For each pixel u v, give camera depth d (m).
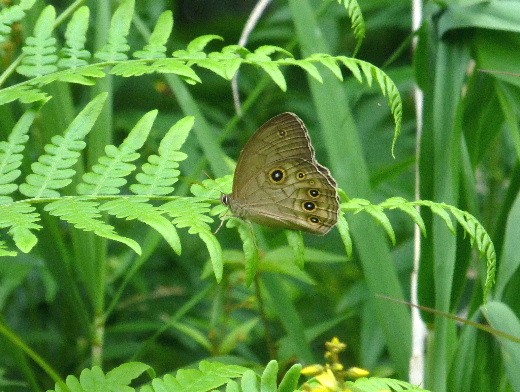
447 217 1.74
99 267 1.88
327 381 1.71
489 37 1.82
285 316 1.86
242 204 1.74
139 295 2.07
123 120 2.31
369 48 2.80
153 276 2.16
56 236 1.84
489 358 1.80
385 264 1.84
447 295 1.80
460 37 1.83
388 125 2.53
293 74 2.67
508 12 1.81
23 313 2.07
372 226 1.84
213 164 1.87
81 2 1.79
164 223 1.70
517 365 1.77
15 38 1.90
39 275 2.07
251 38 2.46
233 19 2.84
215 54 1.76
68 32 1.78
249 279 1.73
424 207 1.83
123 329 1.99
